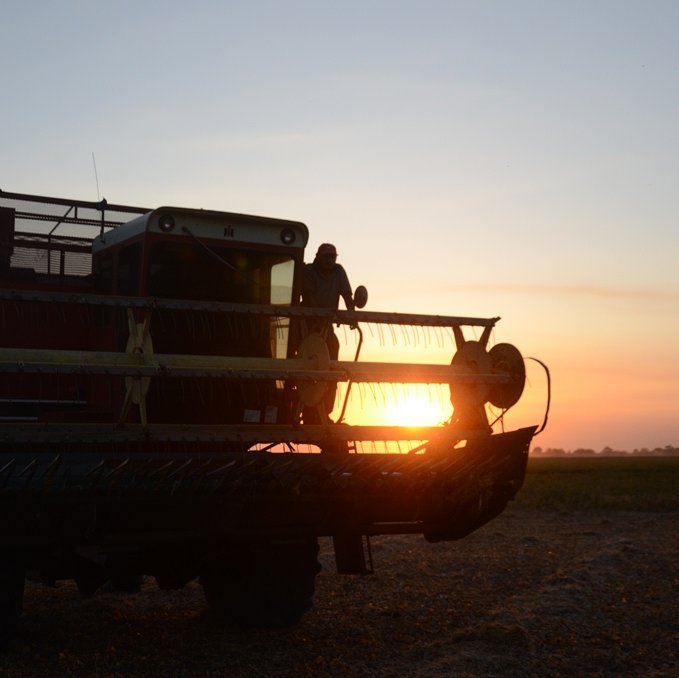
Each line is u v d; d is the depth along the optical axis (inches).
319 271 501.7
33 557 397.7
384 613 483.5
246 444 424.2
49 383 474.3
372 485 408.2
